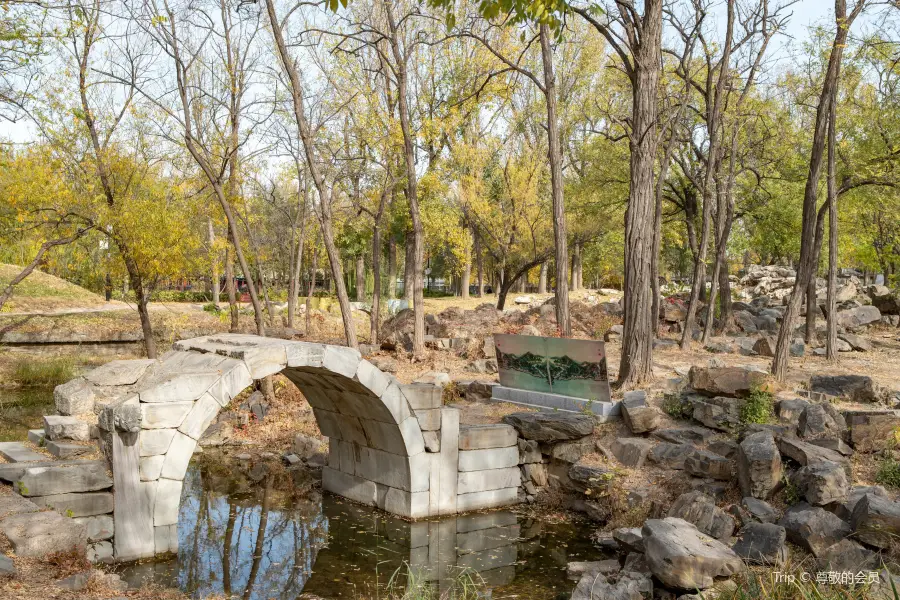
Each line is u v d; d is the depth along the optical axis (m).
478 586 7.80
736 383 10.31
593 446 10.80
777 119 19.98
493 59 19.75
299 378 10.62
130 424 8.19
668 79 19.30
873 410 9.52
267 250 27.91
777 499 8.15
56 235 17.73
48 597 5.60
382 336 21.17
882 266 25.00
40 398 18.70
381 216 20.36
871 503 6.83
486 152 24.81
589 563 8.17
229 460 13.21
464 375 15.75
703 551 6.66
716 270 17.36
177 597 6.56
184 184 18.47
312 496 11.29
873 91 19.36
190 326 26.80
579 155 24.69
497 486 10.73
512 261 25.00
